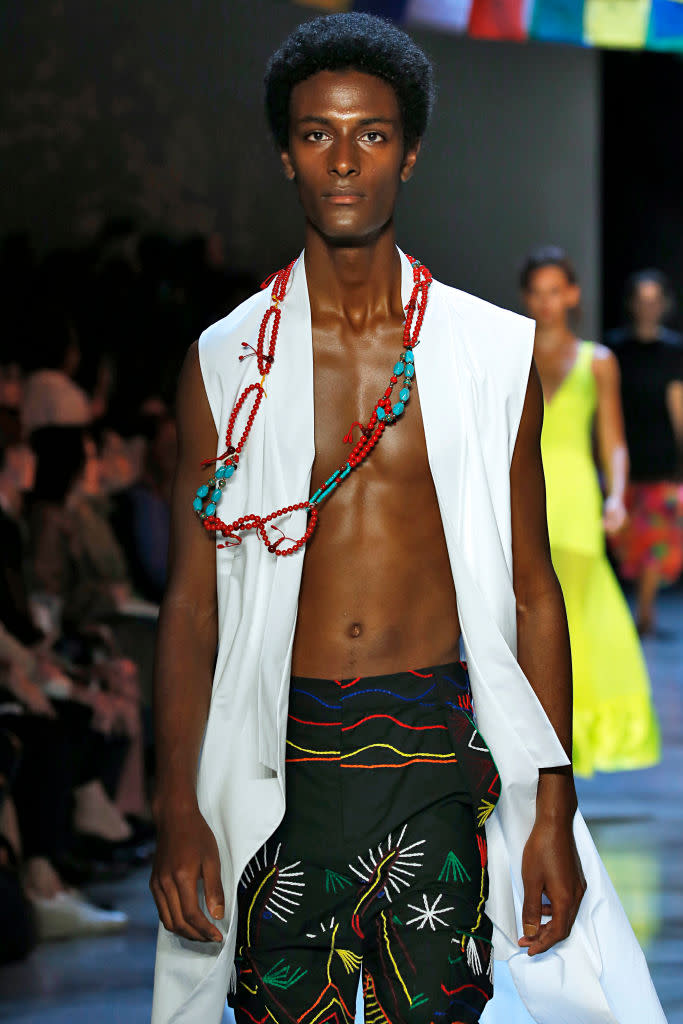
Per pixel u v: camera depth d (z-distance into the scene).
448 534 4.86
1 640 9.85
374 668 4.86
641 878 10.84
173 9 18.80
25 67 17.91
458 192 20.42
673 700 18.73
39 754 9.90
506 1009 6.14
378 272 4.99
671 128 33.53
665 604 29.84
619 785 14.42
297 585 4.84
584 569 13.12
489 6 14.00
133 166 18.58
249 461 4.96
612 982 5.11
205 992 4.82
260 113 19.50
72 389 13.93
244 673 4.87
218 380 5.05
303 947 4.84
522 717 4.87
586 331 21.09
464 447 4.93
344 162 4.74
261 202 19.61
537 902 4.88
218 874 4.75
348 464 4.90
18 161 17.88
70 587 11.66
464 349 5.00
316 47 4.79
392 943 4.79
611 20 14.15
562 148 20.83
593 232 21.02
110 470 13.44
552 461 13.10
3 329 15.88
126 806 11.95
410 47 4.91
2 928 9.14
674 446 23.52
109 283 17.34
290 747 4.84
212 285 18.34
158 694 4.93
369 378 4.99
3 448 10.66
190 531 5.05
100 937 9.84
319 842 4.79
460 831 4.82
